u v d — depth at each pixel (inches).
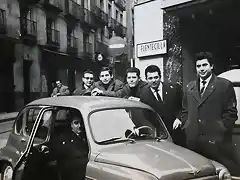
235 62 218.4
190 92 223.6
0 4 432.5
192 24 245.9
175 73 251.8
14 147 191.3
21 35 415.5
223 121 205.9
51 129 167.5
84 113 155.3
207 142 213.0
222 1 211.6
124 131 155.4
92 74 306.2
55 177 155.6
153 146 145.3
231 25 224.2
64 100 175.9
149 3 270.7
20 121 200.5
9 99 402.6
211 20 235.5
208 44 237.0
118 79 285.0
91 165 136.9
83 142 151.2
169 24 257.0
